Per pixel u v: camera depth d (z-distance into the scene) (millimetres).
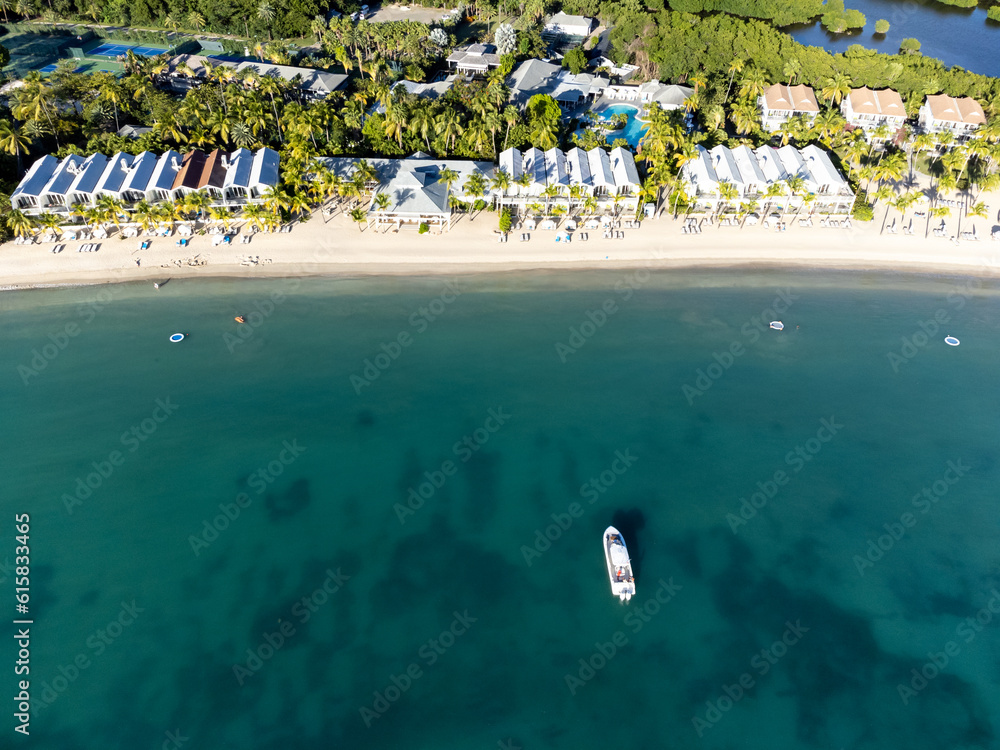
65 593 52781
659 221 94750
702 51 122562
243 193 89312
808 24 170250
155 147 97062
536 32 139500
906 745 45594
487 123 97750
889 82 119375
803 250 91438
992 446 66562
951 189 97750
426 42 133375
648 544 57406
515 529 58312
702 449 65312
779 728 46125
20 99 100688
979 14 180750
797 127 104062
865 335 79500
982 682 48875
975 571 55812
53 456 62844
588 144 101125
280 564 55281
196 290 82750
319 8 148375
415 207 89000
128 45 142000
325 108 99562
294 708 46656
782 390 71812
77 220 88688
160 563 55094
